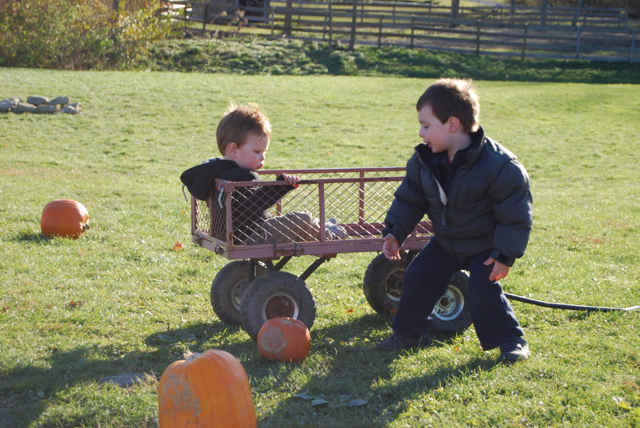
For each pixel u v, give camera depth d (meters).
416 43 36.69
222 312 5.25
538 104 23.34
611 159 16.23
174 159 14.77
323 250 4.78
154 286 6.33
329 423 3.58
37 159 13.80
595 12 48.50
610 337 4.93
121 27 28.84
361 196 5.62
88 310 5.51
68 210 8.05
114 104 19.77
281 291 4.77
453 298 5.22
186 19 34.84
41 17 26.64
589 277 6.78
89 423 3.57
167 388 3.35
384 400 3.88
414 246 5.09
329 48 33.69
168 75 25.31
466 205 4.18
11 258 6.94
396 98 23.55
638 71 32.34
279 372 4.23
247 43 33.28
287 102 21.92
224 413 3.30
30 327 5.06
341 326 5.33
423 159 4.28
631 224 9.69
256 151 4.82
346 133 18.22
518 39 38.41
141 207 9.95
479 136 4.06
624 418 3.61
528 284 6.48
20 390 3.93
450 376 4.15
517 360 4.34
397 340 4.77
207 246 4.96
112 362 4.42
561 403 3.80
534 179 14.21
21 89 20.22
